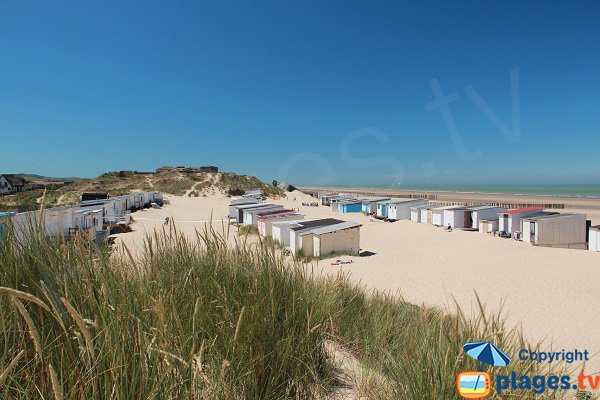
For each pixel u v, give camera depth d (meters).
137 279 2.20
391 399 2.31
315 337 2.77
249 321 2.31
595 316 10.57
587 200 69.69
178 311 2.24
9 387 1.33
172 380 1.60
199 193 68.56
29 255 1.76
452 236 27.28
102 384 1.46
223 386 1.80
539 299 12.37
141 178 75.44
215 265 2.89
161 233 3.19
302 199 76.62
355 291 5.59
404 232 29.55
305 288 3.38
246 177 86.50
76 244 2.04
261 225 26.69
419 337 3.06
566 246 24.56
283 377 2.27
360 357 3.20
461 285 14.32
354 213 48.94
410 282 14.74
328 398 2.37
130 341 1.58
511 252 21.45
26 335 1.52
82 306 1.68
